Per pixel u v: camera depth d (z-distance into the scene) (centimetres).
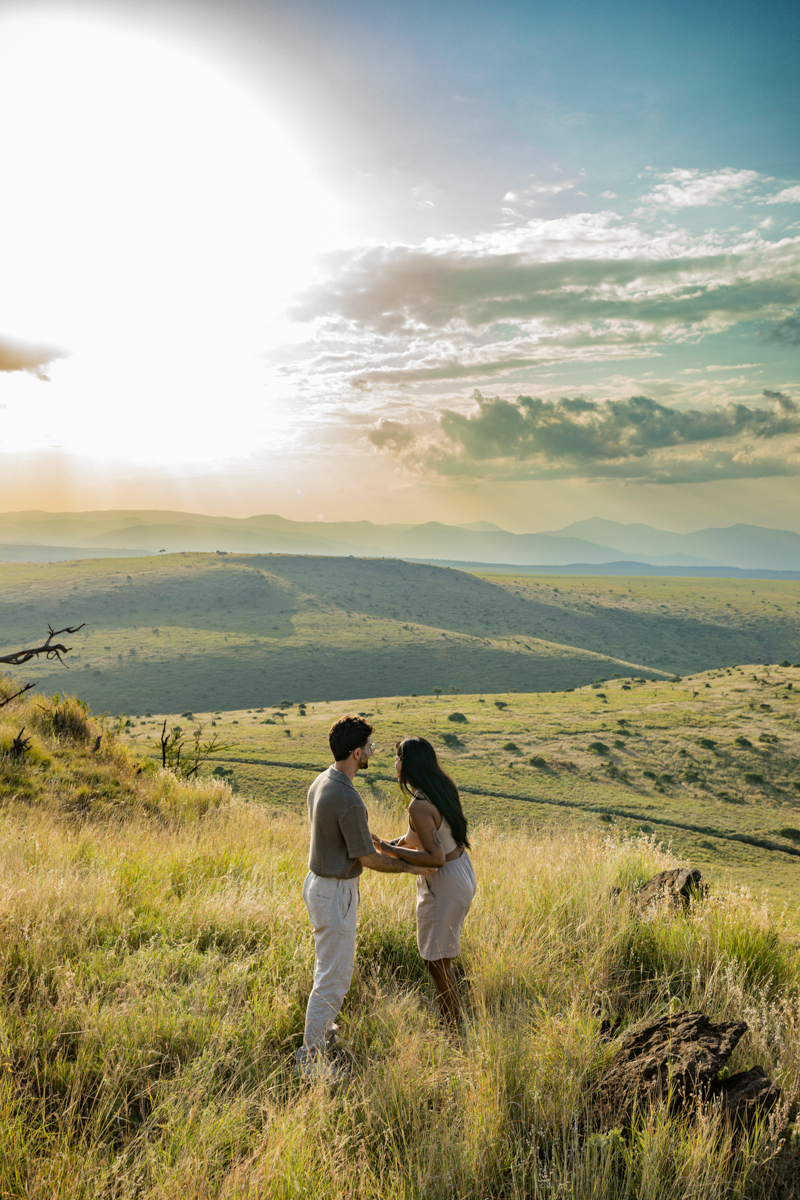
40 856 567
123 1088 279
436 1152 241
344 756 342
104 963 379
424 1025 345
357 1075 299
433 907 364
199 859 613
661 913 476
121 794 1025
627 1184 223
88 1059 290
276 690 19800
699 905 481
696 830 6725
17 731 1140
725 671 17675
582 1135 261
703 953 417
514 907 471
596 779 8469
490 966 380
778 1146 235
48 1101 270
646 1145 229
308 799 355
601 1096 278
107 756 1223
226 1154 246
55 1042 299
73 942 397
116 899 465
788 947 435
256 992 360
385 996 375
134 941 421
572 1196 218
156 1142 244
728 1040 282
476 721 11900
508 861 634
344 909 336
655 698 13962
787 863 5912
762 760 9025
